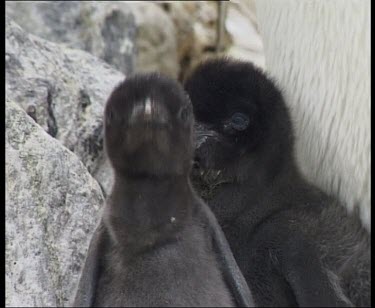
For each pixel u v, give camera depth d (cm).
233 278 1088
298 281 1167
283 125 1277
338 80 1261
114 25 2261
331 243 1208
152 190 1052
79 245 1294
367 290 1210
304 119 1297
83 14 2217
